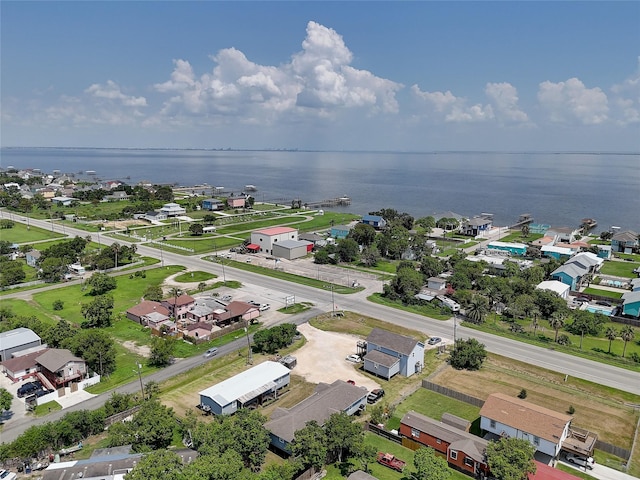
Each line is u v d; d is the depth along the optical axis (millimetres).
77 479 43188
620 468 50281
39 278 119500
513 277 114438
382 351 74000
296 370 73188
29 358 71438
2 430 56469
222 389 61750
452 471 50031
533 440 51500
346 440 49250
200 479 40125
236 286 113438
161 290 103312
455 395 65250
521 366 74312
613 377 70625
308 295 108000
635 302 93750
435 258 128875
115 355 74875
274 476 43250
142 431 50719
